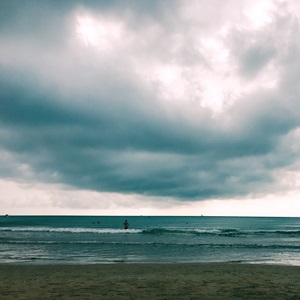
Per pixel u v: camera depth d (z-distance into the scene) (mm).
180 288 9422
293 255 22719
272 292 8859
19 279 11367
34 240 35156
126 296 8219
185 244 30625
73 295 8336
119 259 20031
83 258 20375
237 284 10172
